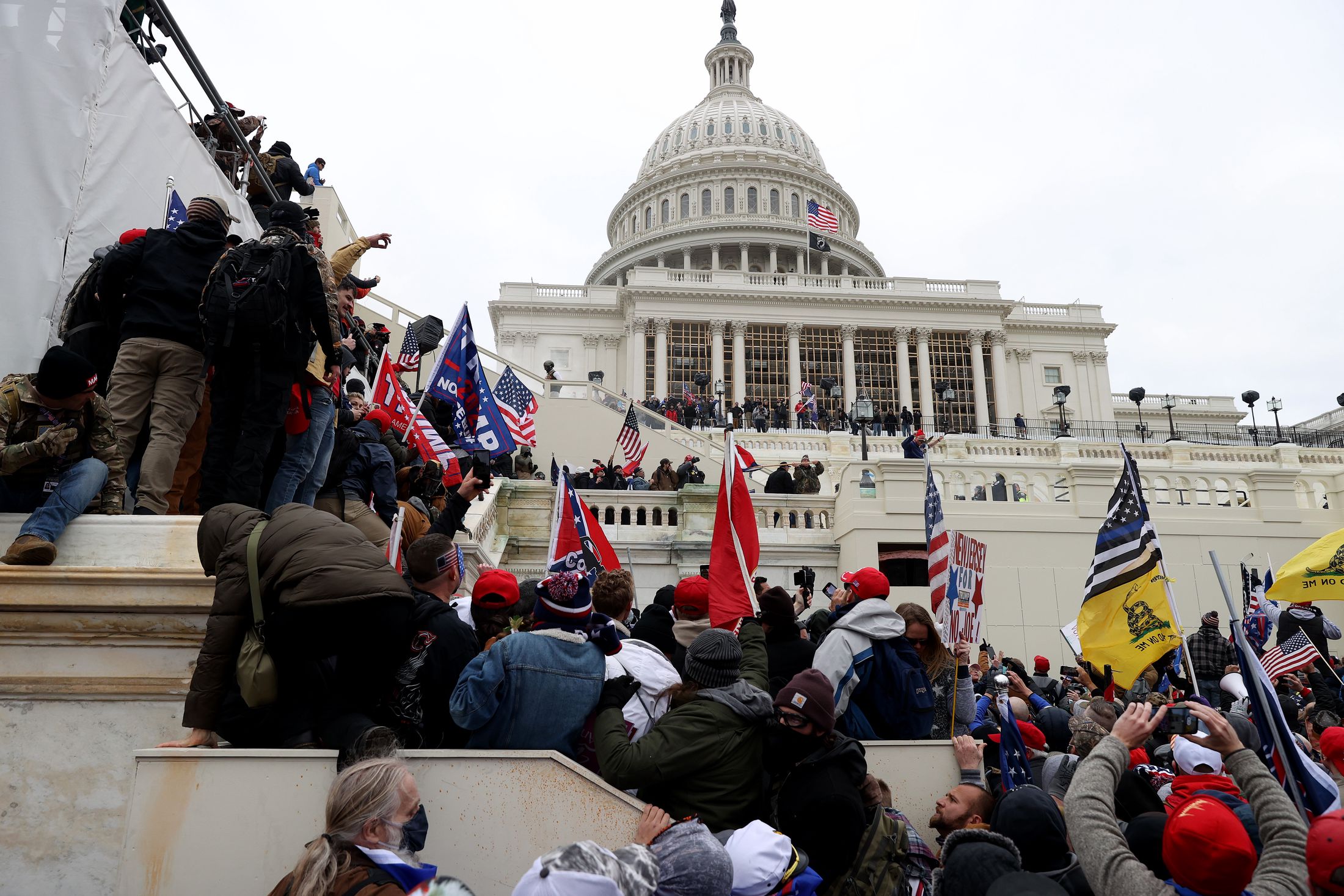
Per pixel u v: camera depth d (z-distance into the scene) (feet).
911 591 55.62
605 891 8.42
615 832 12.26
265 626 12.00
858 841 12.40
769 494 61.16
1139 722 11.41
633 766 12.53
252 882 11.79
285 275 18.03
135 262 19.34
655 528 55.47
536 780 12.38
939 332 201.26
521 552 53.98
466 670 12.76
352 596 11.92
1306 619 30.58
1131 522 20.39
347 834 9.43
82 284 20.84
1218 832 9.07
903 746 15.83
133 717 15.81
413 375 74.90
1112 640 20.01
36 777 15.42
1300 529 60.70
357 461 23.93
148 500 18.16
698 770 12.73
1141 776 14.43
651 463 83.46
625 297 199.52
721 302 197.88
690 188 282.97
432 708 13.19
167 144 27.73
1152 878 9.84
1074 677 40.22
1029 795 12.51
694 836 11.14
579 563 19.39
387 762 9.86
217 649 12.21
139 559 16.40
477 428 36.04
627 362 198.08
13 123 21.25
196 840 11.90
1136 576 20.04
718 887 10.73
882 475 57.67
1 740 15.48
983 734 17.38
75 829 15.29
